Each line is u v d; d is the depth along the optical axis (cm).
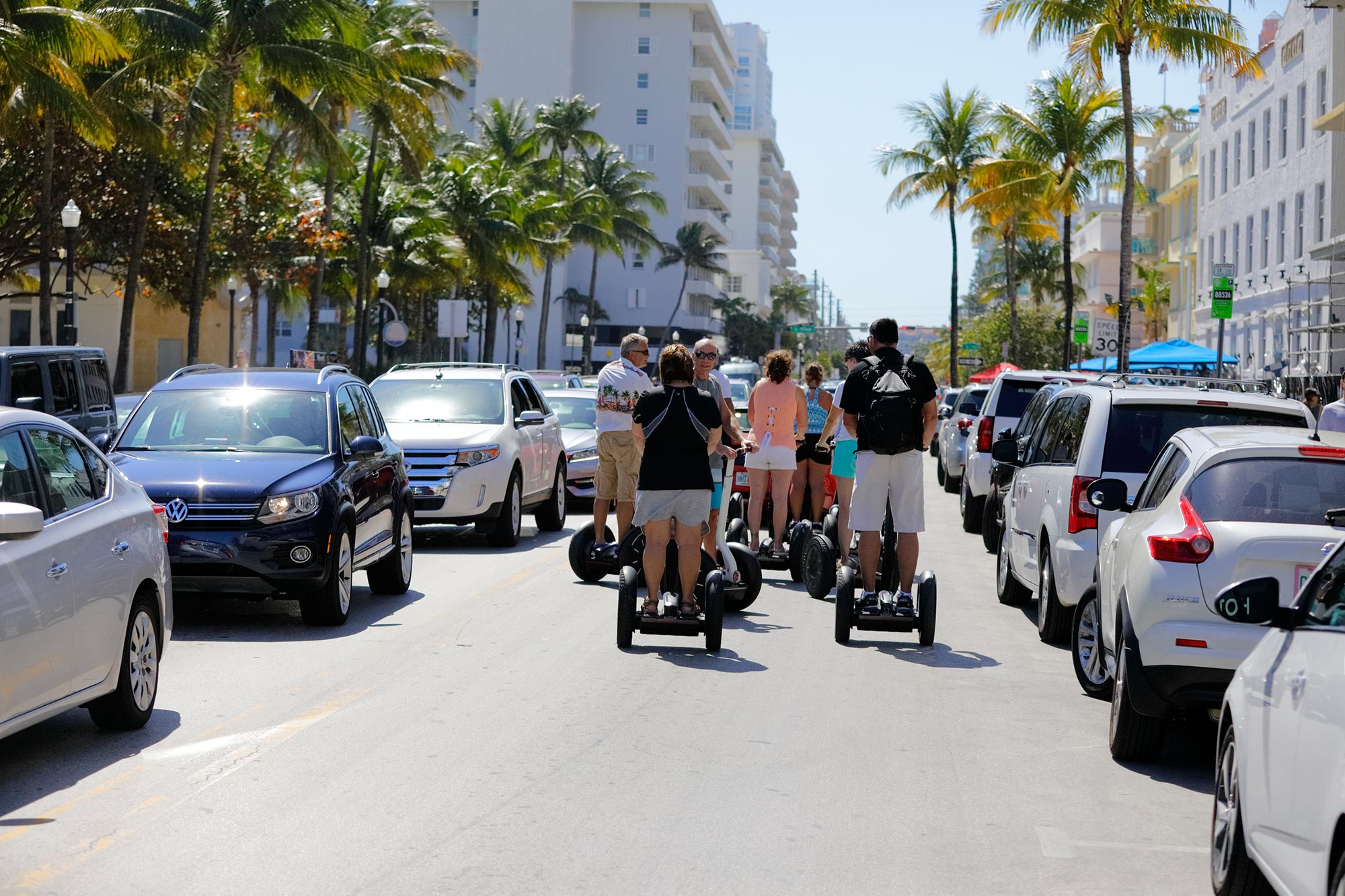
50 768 707
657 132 11262
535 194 7900
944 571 1642
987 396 2123
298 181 5872
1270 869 469
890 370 1108
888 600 1119
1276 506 739
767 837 613
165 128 3856
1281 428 830
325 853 576
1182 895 554
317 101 4762
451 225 6356
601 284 11275
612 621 1193
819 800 675
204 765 716
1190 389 1123
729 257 14412
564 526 2080
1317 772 430
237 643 1073
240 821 620
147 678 804
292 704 862
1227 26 3134
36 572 672
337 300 6644
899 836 620
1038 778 730
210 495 1096
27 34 2808
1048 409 1326
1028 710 893
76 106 2967
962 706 898
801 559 1482
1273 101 4238
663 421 1061
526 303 8162
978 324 8906
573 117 8825
